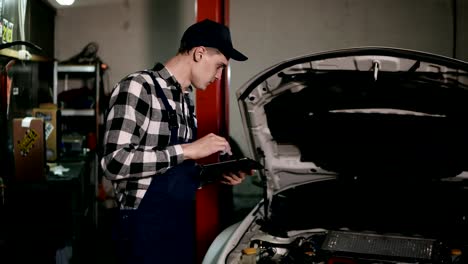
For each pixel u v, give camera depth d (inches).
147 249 72.4
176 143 74.1
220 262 76.4
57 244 126.5
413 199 95.7
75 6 212.4
